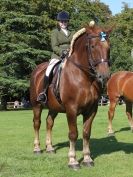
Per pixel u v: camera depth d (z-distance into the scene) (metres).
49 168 9.77
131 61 53.66
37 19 43.16
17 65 40.84
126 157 11.02
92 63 9.09
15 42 41.75
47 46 45.09
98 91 9.67
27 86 39.66
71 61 9.78
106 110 29.27
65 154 11.55
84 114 9.99
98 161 10.52
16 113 28.72
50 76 10.50
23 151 12.09
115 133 16.30
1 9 43.88
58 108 10.46
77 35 9.75
